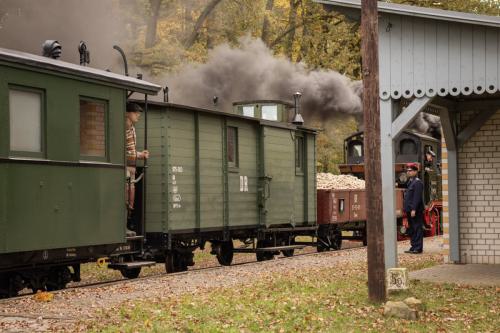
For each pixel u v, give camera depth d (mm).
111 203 12359
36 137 10898
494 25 11125
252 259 20750
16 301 10195
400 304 9000
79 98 11703
